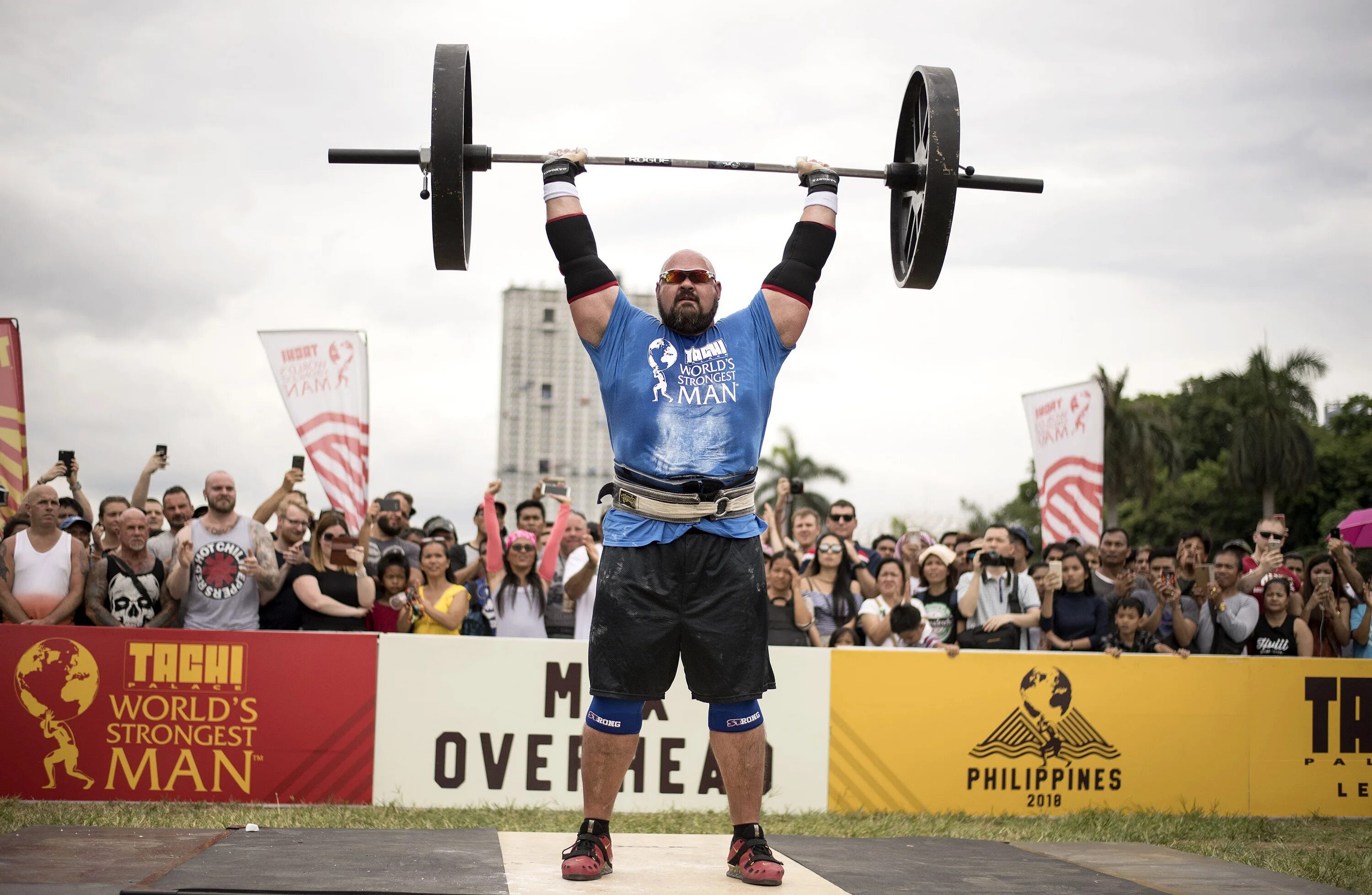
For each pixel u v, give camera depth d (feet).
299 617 23.29
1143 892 11.58
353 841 12.83
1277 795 23.15
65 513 28.86
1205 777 23.00
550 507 177.06
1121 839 20.04
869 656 22.48
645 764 21.88
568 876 11.21
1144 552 27.63
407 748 21.50
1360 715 23.48
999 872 12.48
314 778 21.31
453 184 13.38
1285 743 23.26
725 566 11.73
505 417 255.70
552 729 21.75
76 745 20.92
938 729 22.49
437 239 13.89
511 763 21.67
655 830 20.25
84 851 12.05
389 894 9.89
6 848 12.16
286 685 21.33
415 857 11.82
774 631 23.88
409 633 22.63
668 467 11.78
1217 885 12.64
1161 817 22.26
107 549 25.73
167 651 21.15
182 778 21.08
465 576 25.50
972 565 25.53
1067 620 24.86
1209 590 24.52
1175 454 118.73
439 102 13.30
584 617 23.97
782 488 27.84
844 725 22.36
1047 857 13.79
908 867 12.69
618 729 11.80
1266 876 13.28
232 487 22.82
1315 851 19.35
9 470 27.25
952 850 14.11
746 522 11.94
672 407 11.82
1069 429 32.53
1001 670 22.68
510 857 12.14
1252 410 122.01
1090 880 12.16
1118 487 115.44
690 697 21.99
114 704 21.01
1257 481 122.21
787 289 12.49
